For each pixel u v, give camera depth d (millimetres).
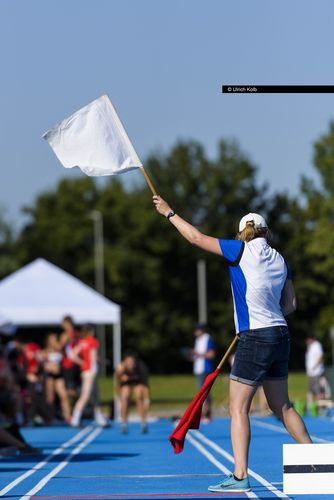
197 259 169125
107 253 172375
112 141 19953
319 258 160625
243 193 179375
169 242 170000
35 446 35656
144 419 43719
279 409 18688
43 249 183250
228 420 53719
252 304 18141
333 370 59656
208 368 51062
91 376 47938
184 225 18453
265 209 178250
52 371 51438
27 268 56906
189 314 170375
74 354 48750
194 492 19359
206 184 180500
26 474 24547
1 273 185125
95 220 180750
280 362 18422
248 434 18625
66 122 20078
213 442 36531
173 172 183875
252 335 18094
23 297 55750
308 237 163125
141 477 23344
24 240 186375
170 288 170125
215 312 168375
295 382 115062
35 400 50562
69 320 49000
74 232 181000
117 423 52781
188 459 28875
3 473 24859
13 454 30703
